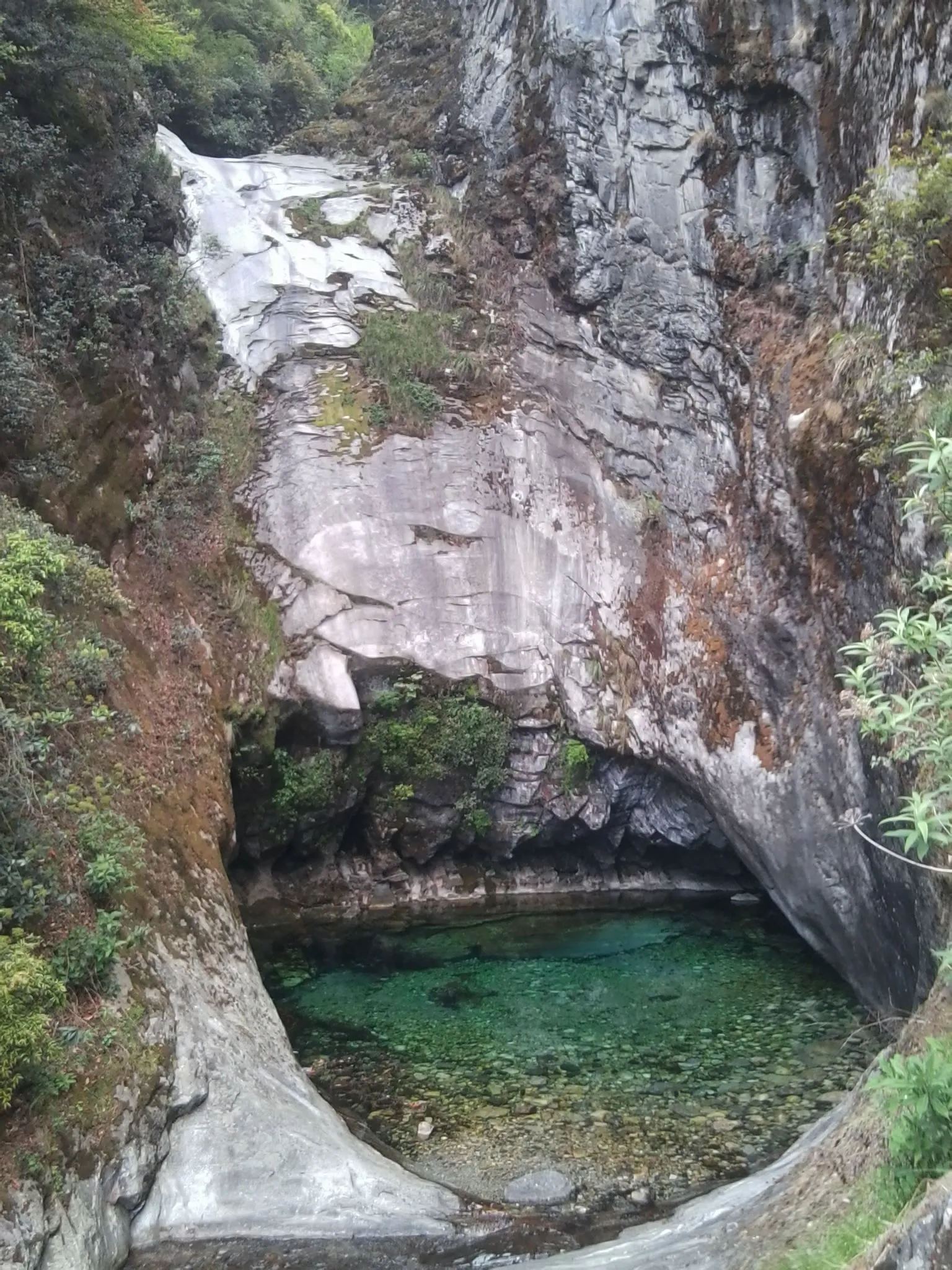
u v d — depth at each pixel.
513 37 14.31
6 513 7.55
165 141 15.02
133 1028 5.91
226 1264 5.30
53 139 10.20
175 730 8.91
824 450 8.82
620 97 12.27
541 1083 7.58
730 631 10.45
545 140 13.27
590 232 12.55
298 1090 6.64
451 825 12.28
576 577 12.16
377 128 16.39
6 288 9.09
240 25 21.59
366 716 11.78
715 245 11.09
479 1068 7.84
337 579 11.76
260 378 12.70
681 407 11.56
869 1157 4.77
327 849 12.11
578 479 12.39
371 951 10.70
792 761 9.44
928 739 4.24
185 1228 5.55
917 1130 3.94
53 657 7.34
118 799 7.35
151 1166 5.59
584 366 12.58
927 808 3.77
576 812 12.11
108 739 7.74
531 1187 6.07
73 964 5.84
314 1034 8.52
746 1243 4.71
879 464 7.59
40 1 10.76
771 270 10.55
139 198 12.12
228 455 11.95
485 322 13.42
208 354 12.46
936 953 3.85
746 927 11.41
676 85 11.56
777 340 10.27
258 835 11.49
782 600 9.85
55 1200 4.91
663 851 12.52
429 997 9.35
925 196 7.16
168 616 10.07
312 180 15.12
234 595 11.18
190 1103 5.96
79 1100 5.36
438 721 11.95
